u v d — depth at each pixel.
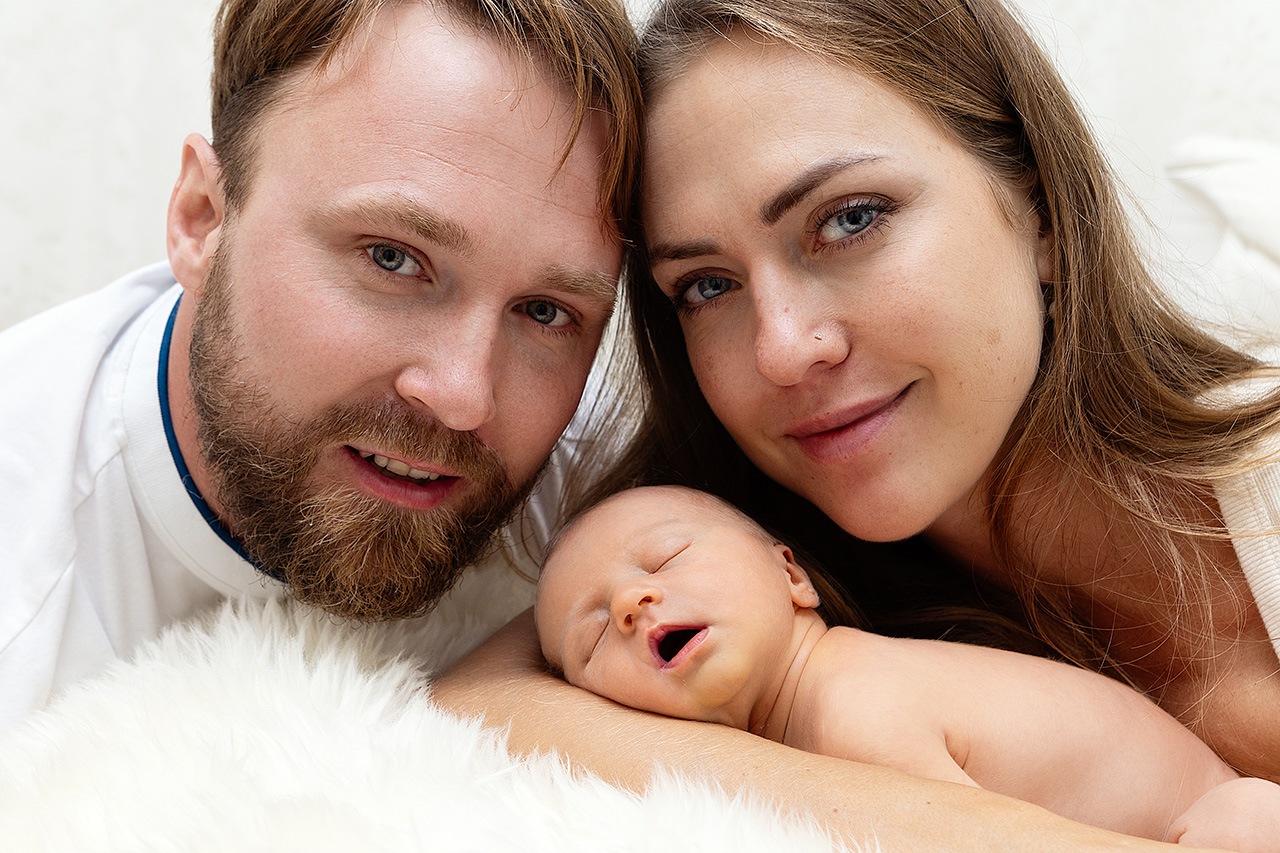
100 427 1.39
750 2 1.15
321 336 1.14
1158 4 2.38
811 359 1.15
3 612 1.28
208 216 1.33
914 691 1.11
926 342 1.15
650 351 1.50
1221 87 2.38
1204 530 1.27
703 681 1.13
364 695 1.09
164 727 1.02
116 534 1.39
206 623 1.30
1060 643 1.37
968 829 0.84
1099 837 0.82
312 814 0.84
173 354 1.40
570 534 1.31
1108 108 2.41
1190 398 1.36
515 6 1.14
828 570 1.52
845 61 1.13
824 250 1.16
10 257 2.32
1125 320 1.34
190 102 2.37
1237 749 1.26
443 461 1.20
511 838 0.84
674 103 1.18
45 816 0.90
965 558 1.48
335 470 1.22
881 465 1.22
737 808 0.86
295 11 1.17
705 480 1.54
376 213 1.11
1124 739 1.14
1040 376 1.30
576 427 1.66
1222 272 1.89
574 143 1.16
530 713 1.11
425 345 1.15
